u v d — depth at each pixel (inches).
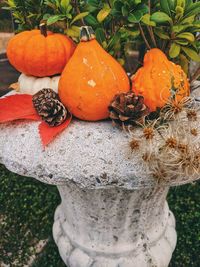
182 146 11.9
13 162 13.7
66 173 12.9
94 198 16.8
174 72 13.9
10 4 16.9
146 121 13.4
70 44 15.3
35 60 14.8
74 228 20.2
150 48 15.5
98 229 18.8
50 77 15.7
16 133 14.2
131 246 19.4
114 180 12.7
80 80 13.2
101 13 14.7
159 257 20.2
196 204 26.7
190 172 12.5
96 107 13.4
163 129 12.7
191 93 16.2
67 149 13.2
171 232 21.8
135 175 12.6
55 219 22.6
